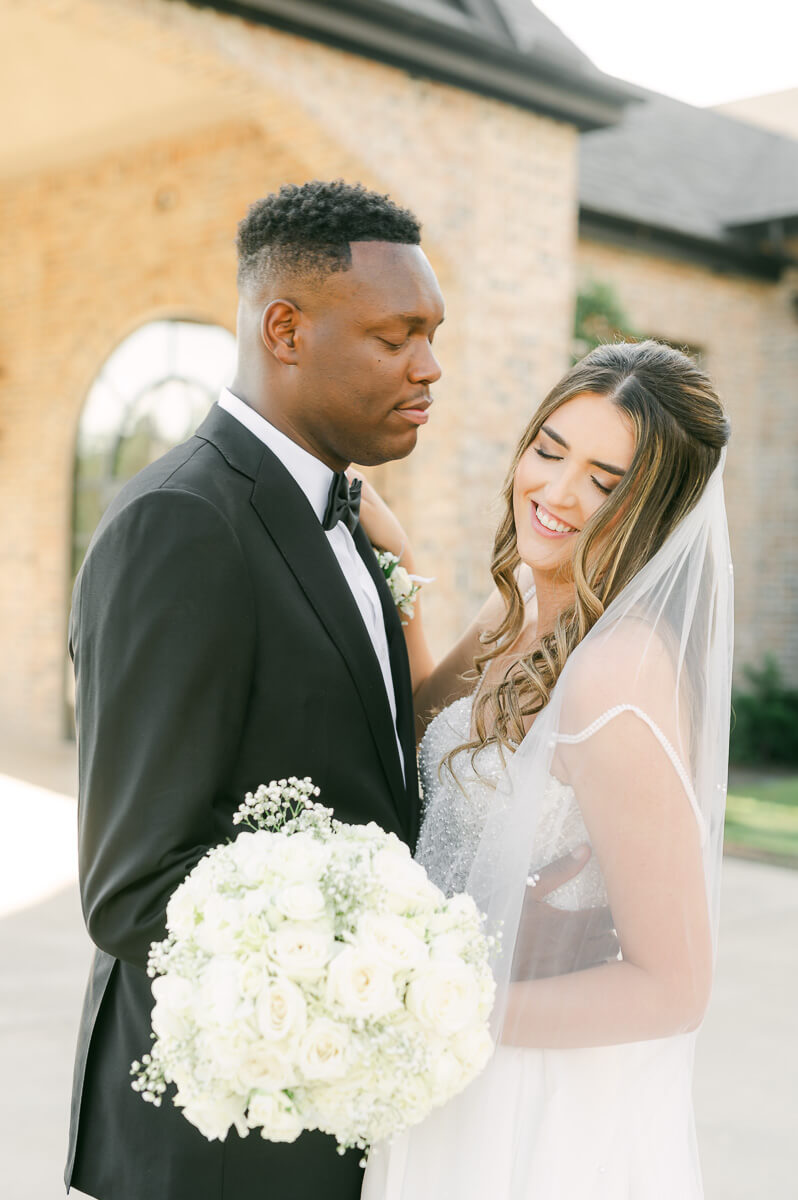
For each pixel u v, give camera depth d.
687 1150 1.78
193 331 9.36
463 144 7.05
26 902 5.74
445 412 7.22
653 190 10.66
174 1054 1.36
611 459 1.73
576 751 1.57
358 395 1.68
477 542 7.20
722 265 10.80
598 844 1.56
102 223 9.93
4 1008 4.35
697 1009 1.53
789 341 11.13
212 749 1.54
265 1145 1.62
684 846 1.53
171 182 9.34
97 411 10.24
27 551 10.77
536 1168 1.62
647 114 11.98
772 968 5.02
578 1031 1.53
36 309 10.56
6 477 10.93
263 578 1.62
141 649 1.52
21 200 10.55
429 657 2.38
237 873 1.41
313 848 1.42
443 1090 1.38
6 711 10.95
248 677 1.60
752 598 11.38
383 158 6.74
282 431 1.74
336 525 1.85
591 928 1.65
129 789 1.51
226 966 1.34
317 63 6.48
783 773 10.37
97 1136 1.73
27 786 8.51
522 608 2.03
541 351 7.43
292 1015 1.31
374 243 1.65
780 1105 3.76
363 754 1.70
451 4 6.88
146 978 1.67
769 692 11.05
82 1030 1.81
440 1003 1.35
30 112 8.64
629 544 1.71
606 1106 1.67
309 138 6.82
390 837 1.49
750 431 11.28
